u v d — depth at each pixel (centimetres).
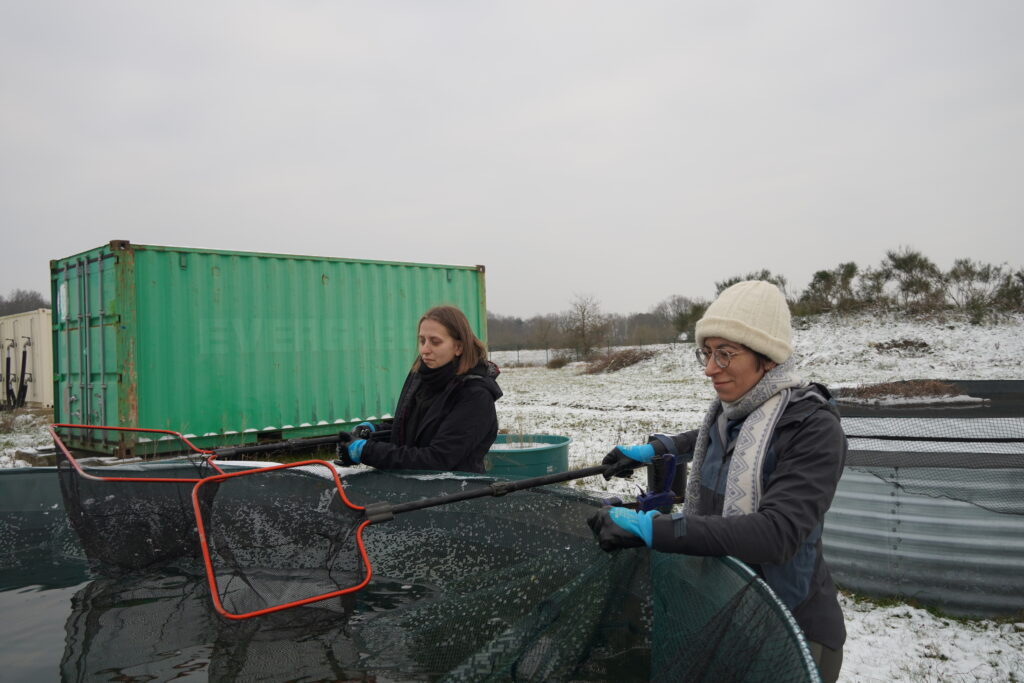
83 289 813
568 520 192
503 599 181
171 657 173
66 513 255
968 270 2786
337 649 174
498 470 578
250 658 170
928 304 2772
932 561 384
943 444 385
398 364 983
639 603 170
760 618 129
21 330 1827
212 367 818
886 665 330
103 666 164
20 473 269
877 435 403
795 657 115
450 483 225
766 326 158
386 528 229
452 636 174
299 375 888
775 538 138
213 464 271
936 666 327
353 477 245
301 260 894
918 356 2345
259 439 859
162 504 227
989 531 373
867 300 2945
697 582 153
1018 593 369
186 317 801
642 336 4650
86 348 810
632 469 220
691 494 177
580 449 992
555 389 2269
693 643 142
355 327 940
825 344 2586
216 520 217
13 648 181
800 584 153
